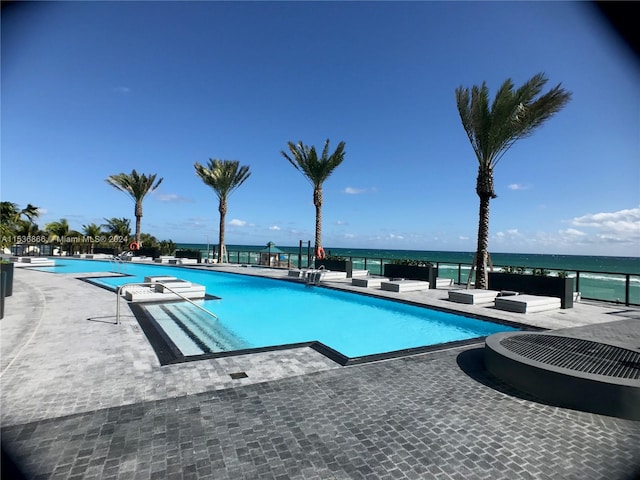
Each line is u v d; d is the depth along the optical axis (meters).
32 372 4.11
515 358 3.98
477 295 9.23
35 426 2.92
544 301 8.47
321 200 20.34
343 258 18.33
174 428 2.93
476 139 11.55
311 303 10.25
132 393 3.59
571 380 3.44
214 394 3.60
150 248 28.19
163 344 5.27
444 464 2.53
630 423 3.13
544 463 2.55
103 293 10.18
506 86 10.33
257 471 2.42
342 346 5.96
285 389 3.76
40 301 8.77
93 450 2.60
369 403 3.46
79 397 3.47
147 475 2.35
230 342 6.07
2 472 2.33
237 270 19.39
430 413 3.28
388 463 2.53
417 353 5.18
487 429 3.01
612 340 5.74
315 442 2.77
